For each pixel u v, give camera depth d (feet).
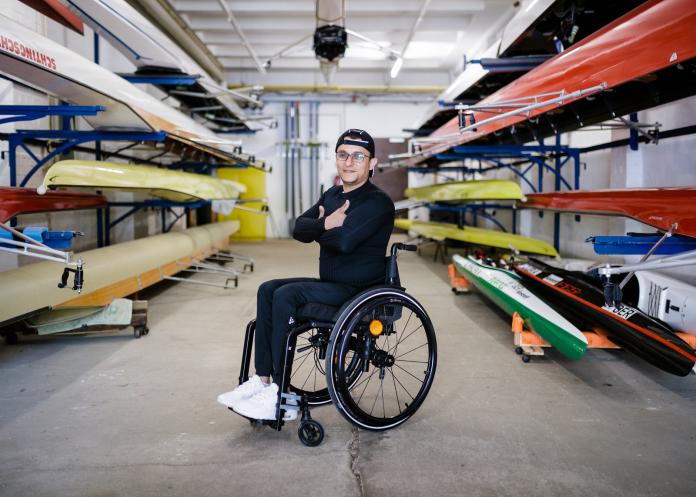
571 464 5.27
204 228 19.93
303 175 34.30
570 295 9.14
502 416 6.45
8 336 9.36
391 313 5.87
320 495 4.69
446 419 6.37
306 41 27.71
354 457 5.41
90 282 9.82
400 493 4.73
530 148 14.29
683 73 8.23
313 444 5.62
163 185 12.55
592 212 10.51
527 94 11.24
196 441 5.74
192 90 20.72
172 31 21.97
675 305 8.50
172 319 11.56
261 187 33.91
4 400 6.87
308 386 7.41
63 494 4.68
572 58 9.64
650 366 8.36
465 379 7.80
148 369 8.18
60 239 8.37
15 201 9.04
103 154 16.08
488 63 13.56
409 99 34.17
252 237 33.45
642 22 7.57
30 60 8.52
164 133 12.16
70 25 12.89
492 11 23.15
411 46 29.30
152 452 5.48
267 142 33.99
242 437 5.85
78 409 6.60
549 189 19.40
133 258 11.74
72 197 11.62
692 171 10.81
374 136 34.45
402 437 5.88
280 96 33.68
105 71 11.66
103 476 4.99
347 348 5.64
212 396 7.08
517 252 13.48
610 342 8.20
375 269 5.95
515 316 8.73
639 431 6.03
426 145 20.48
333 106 34.17
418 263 21.02
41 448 5.55
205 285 15.92
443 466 5.23
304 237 5.89
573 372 8.11
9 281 8.05
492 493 4.74
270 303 5.78
